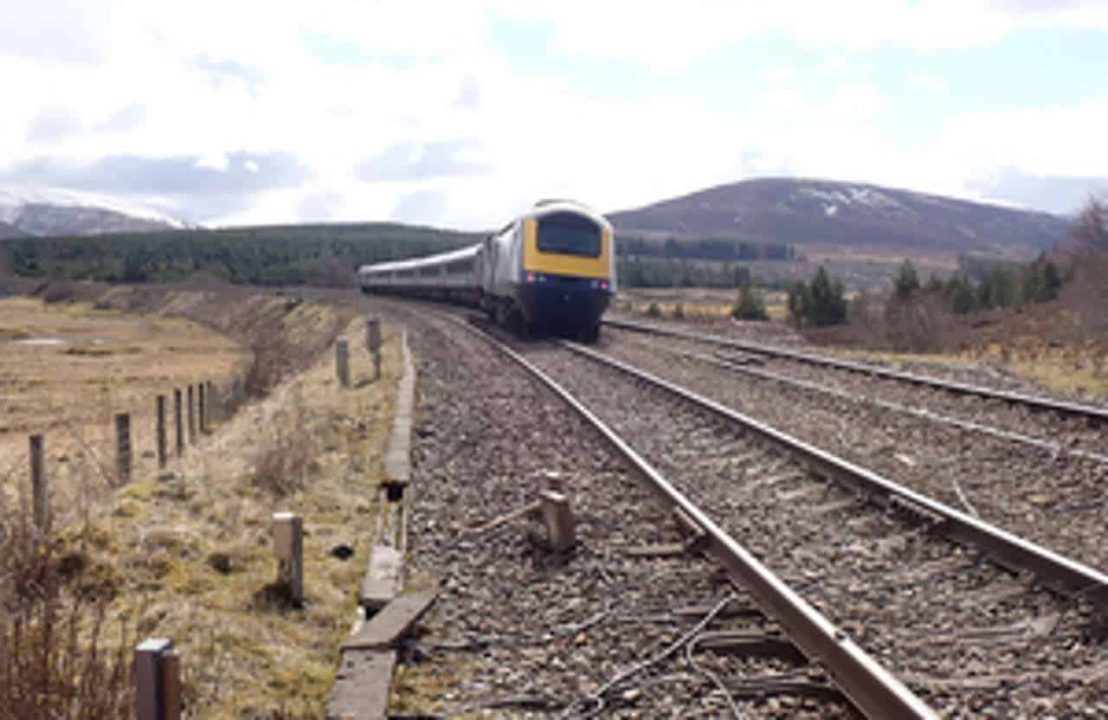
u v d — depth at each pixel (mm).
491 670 5609
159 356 59062
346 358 20297
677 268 158750
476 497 9727
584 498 9344
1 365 53500
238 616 6211
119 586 6418
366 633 5883
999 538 6832
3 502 7844
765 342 28938
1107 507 8492
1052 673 5082
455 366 21828
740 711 4891
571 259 25797
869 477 8766
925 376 18734
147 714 3879
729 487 9781
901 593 6500
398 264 66250
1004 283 49562
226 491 9180
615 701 5113
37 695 4324
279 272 136500
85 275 147625
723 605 6270
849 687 4965
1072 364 21312
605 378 18484
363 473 10836
